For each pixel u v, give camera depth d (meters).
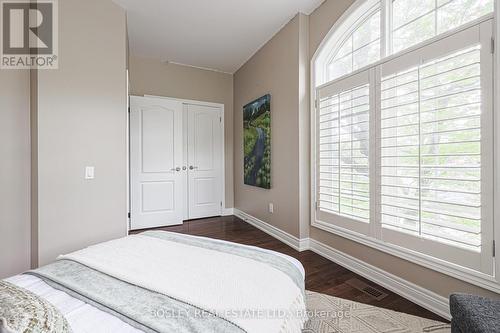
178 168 4.07
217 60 4.17
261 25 3.11
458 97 1.57
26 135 2.03
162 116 3.95
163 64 4.17
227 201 4.75
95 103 2.33
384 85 2.03
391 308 1.78
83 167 2.24
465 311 1.07
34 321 0.65
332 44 2.66
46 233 2.02
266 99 3.48
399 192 1.93
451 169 1.61
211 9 2.77
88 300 0.91
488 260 1.44
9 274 1.96
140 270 1.11
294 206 2.97
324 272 2.36
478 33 1.47
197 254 1.31
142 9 2.74
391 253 1.99
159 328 0.74
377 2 2.20
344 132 2.42
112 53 2.46
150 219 3.87
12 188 1.97
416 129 1.79
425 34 1.87
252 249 1.42
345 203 2.44
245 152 4.22
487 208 1.44
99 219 2.36
